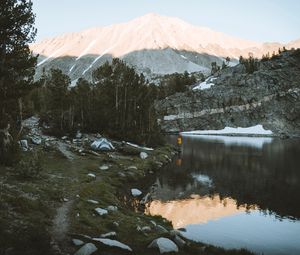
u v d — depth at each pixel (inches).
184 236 949.8
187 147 3850.9
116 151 2345.0
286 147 4001.0
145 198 1422.2
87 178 1403.8
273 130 7568.9
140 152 2372.0
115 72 3351.4
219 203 1405.0
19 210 796.0
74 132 2591.0
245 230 1072.8
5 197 859.4
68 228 764.6
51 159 1712.6
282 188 1705.2
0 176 1112.2
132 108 3272.6
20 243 599.8
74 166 1632.6
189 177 1961.1
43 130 2608.3
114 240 717.9
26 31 1231.5
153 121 3422.7
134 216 1065.5
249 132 7568.9
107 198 1187.9
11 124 1523.1
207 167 2347.4
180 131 7824.8
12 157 1294.3
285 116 7815.0
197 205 1360.7
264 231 1066.7
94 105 3120.1
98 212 952.9
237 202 1423.5
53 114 2869.1
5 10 1149.1
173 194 1535.4
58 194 1037.2
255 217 1214.9
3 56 1179.3
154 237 816.9
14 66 1222.9
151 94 3614.7
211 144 4352.9
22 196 912.9
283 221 1176.2
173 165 2410.2
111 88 3339.1
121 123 3014.3
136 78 3452.3
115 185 1499.8
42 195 993.5
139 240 786.8
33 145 1952.5
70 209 928.3
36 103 4121.6
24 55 1285.7
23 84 1277.1
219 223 1140.5
